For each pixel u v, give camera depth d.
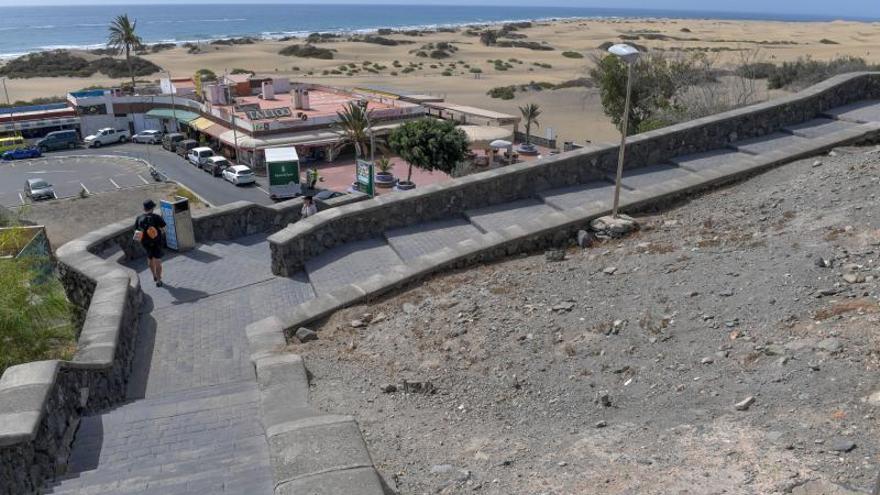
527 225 11.29
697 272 8.64
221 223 14.97
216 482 5.00
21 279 10.22
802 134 15.94
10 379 6.25
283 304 11.13
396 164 54.59
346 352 8.45
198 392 7.81
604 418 6.02
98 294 9.61
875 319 6.28
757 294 7.58
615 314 8.05
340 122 52.34
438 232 13.00
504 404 6.64
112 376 8.08
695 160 15.13
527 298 8.99
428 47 140.00
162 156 59.47
